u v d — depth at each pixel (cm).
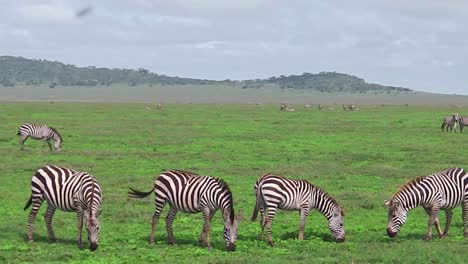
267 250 1291
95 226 1255
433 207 1388
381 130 4647
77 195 1288
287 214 1723
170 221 1344
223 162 2702
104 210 1706
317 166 2583
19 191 1980
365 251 1273
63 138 3628
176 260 1188
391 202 1384
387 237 1430
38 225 1512
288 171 2438
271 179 1353
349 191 2045
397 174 2392
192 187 1296
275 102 16550
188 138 3762
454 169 1436
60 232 1456
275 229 1519
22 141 2978
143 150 3123
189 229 1505
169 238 1345
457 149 3306
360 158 2891
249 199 1897
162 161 2709
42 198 1345
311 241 1387
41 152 2928
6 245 1293
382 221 1631
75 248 1294
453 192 1397
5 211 1666
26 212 1669
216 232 1466
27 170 2369
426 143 3650
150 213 1686
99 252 1253
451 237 1435
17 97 18312
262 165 2603
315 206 1396
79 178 1306
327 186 2139
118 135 3888
